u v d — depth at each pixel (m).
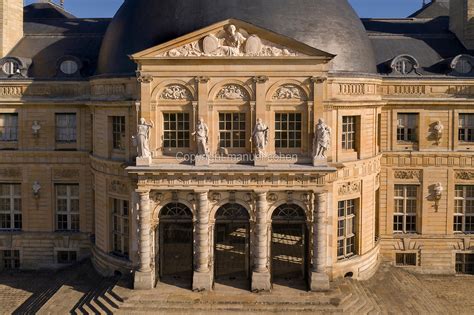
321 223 39.03
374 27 54.78
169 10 41.12
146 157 38.94
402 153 47.59
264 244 39.31
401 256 48.94
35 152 49.09
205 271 39.44
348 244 43.22
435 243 48.38
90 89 47.38
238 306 37.00
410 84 47.25
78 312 37.72
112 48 43.66
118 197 42.81
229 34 38.75
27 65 49.84
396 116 47.56
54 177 49.38
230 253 47.44
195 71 39.09
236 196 39.75
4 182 49.75
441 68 48.84
